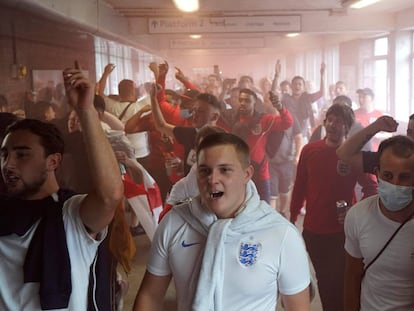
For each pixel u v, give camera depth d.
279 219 1.79
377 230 2.18
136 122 5.71
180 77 6.84
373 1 7.05
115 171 1.71
